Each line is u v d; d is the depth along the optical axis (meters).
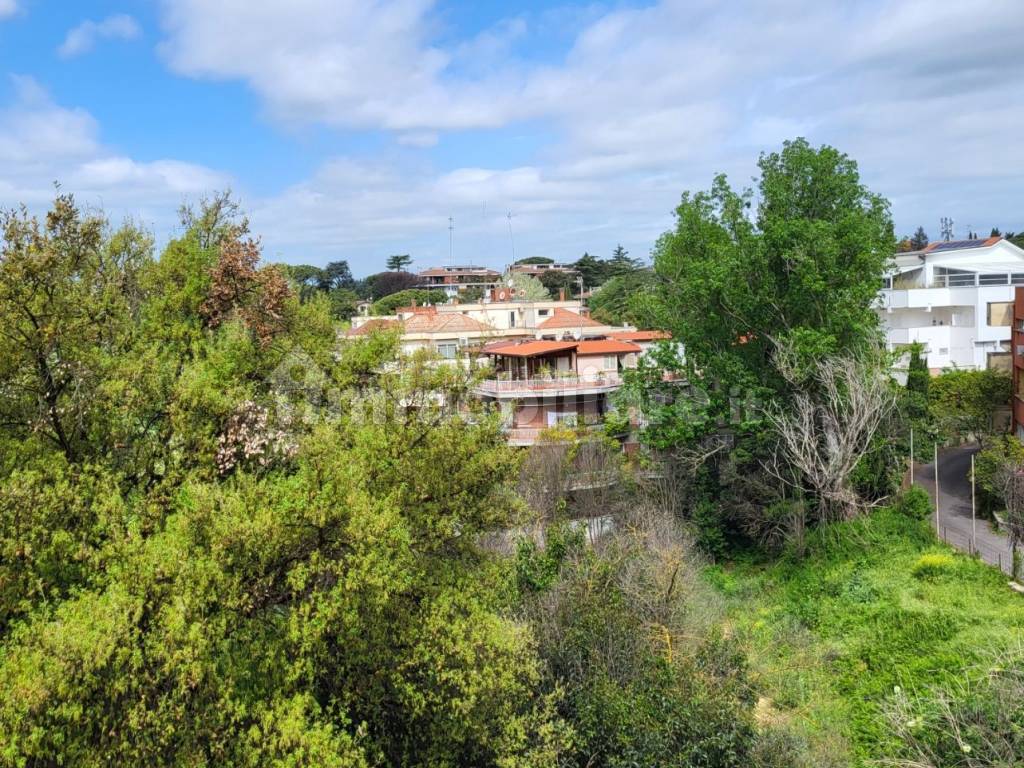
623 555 22.86
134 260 21.48
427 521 16.48
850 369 30.09
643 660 17.77
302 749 10.91
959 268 53.81
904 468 34.94
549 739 14.98
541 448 34.69
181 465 15.62
